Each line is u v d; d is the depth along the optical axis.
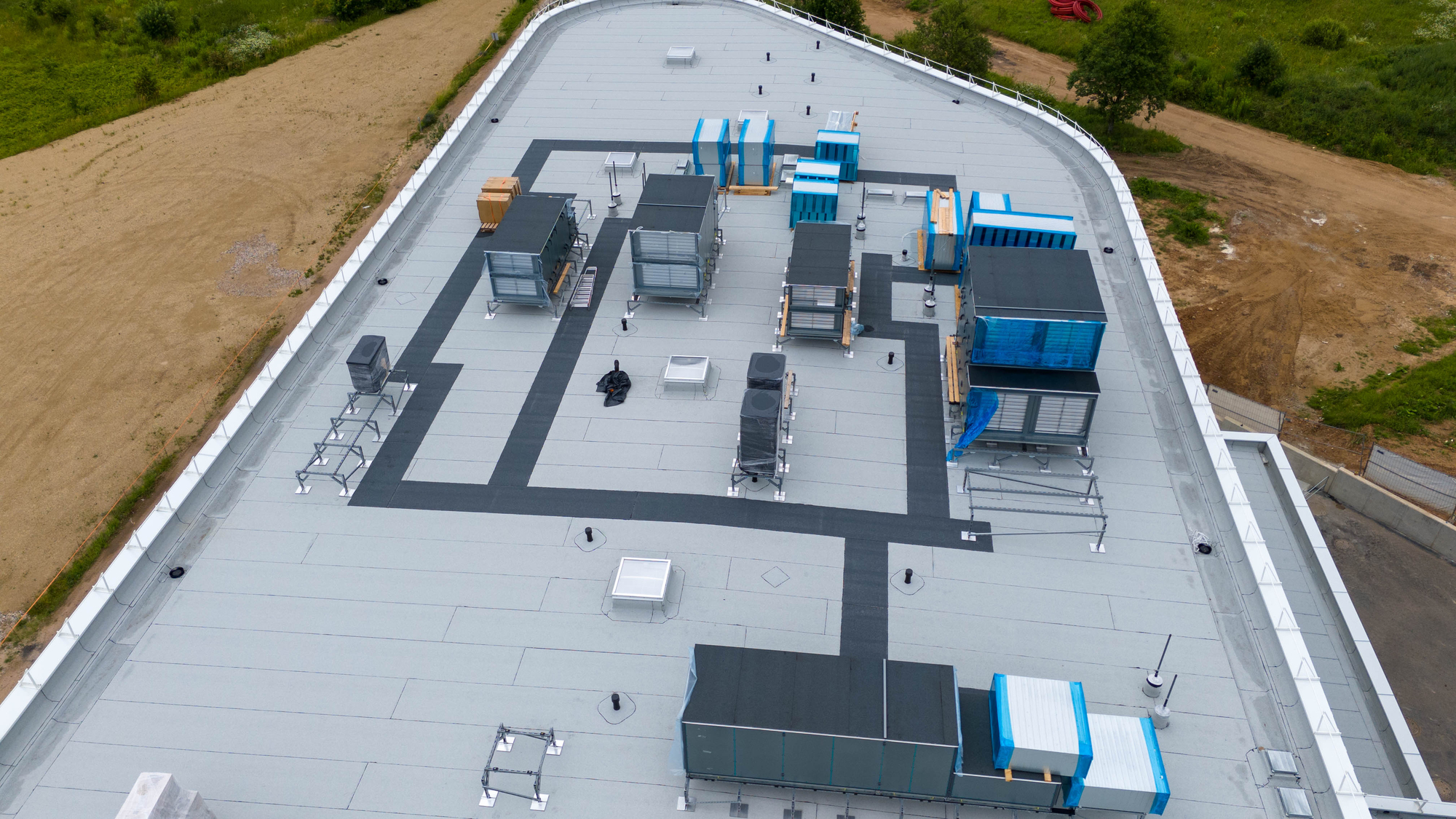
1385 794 20.95
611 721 17.27
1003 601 19.42
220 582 19.86
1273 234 55.16
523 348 26.22
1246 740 16.89
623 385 24.59
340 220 58.16
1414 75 68.25
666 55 42.69
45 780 16.44
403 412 24.16
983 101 38.59
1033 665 18.20
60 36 82.38
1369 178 60.62
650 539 20.72
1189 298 50.34
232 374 45.81
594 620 19.03
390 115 70.56
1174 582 19.75
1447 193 58.81
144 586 19.67
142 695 17.73
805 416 23.73
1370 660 22.81
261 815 15.91
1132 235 29.58
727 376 25.08
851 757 15.31
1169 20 76.19
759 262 29.34
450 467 22.58
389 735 17.06
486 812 15.96
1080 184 33.47
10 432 42.50
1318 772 16.28
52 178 63.16
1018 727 15.09
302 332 25.77
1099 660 18.25
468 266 29.53
